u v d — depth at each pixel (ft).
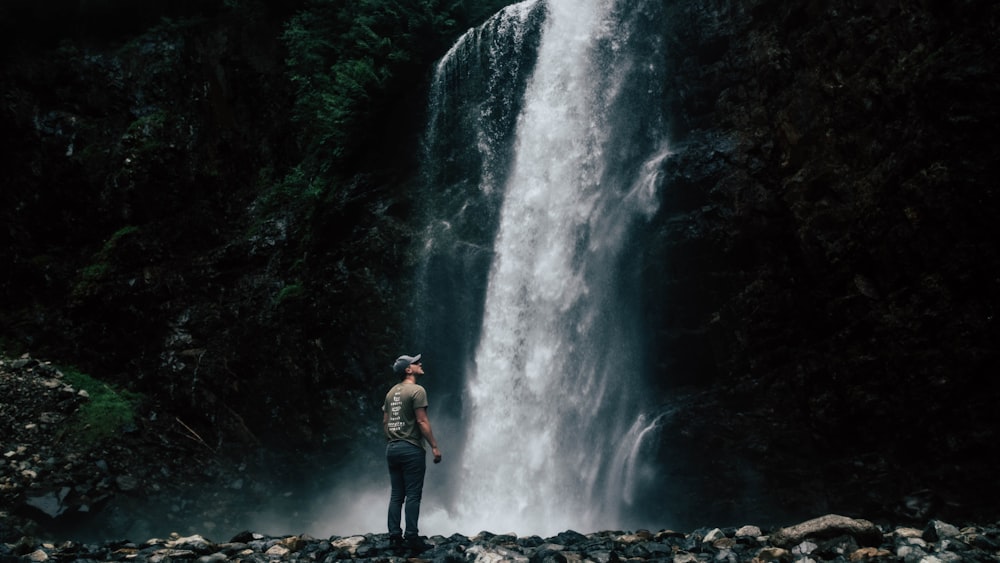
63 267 53.11
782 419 30.99
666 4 38.06
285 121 56.59
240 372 48.37
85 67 55.16
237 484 45.03
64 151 53.83
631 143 37.58
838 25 31.55
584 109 39.52
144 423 47.42
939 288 27.27
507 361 39.19
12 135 53.98
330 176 48.96
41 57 55.21
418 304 42.70
